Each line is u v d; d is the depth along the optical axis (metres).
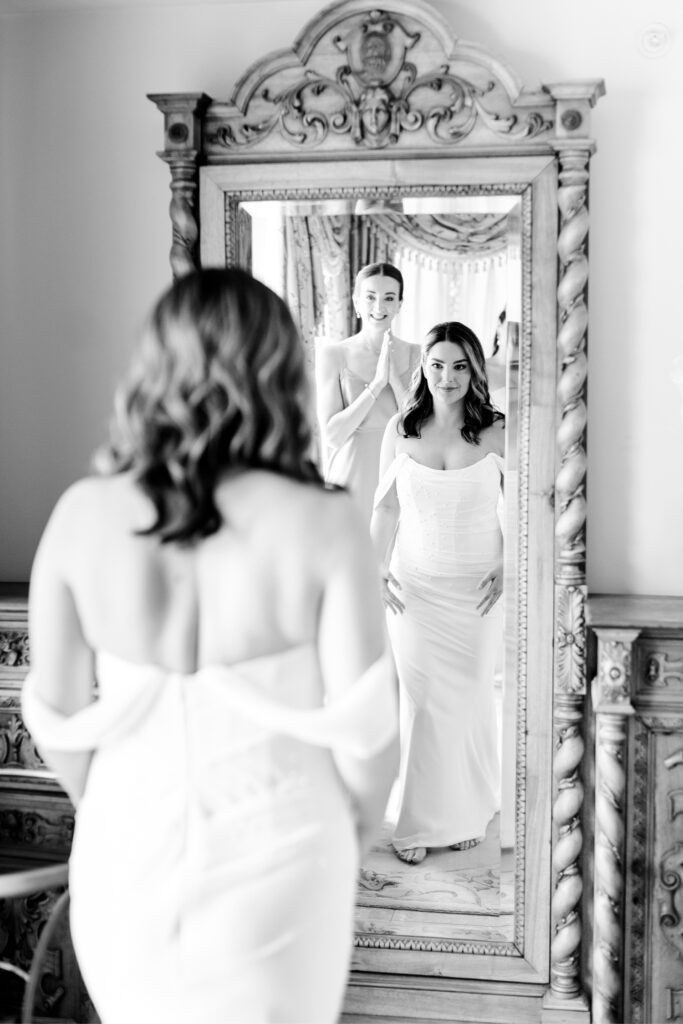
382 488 2.91
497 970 2.91
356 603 1.69
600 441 2.97
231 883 1.62
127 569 1.66
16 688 2.83
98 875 1.68
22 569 3.23
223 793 1.64
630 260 2.92
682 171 2.89
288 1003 1.63
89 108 3.10
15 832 2.85
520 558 2.86
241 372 1.64
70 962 2.82
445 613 2.90
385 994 2.94
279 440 1.67
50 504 3.20
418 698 2.93
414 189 2.84
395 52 2.81
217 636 1.65
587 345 2.88
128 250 3.11
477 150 2.81
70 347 3.16
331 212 2.88
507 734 2.89
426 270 2.86
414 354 2.87
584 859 2.88
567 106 2.72
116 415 1.72
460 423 2.87
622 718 2.63
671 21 2.88
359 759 1.73
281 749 1.67
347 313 2.89
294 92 2.86
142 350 1.68
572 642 2.81
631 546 2.97
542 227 2.80
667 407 2.94
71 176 3.12
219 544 1.63
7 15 3.11
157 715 1.66
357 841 1.81
